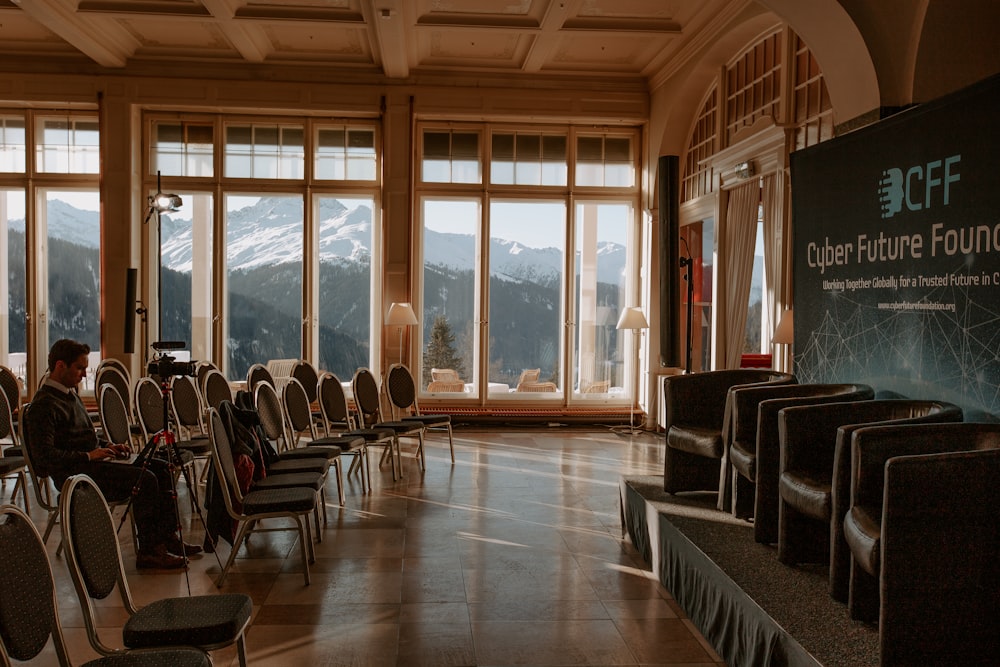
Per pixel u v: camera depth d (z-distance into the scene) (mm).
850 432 3330
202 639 2756
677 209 7645
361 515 6008
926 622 2801
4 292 10281
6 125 10117
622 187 10625
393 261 10148
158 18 8195
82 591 2617
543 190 10516
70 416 4785
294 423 6609
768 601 3311
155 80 9805
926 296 4191
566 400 10625
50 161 10141
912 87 4938
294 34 8953
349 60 9758
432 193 10391
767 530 4113
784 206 6691
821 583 3541
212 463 4746
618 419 10500
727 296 8141
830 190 5129
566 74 10109
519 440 9438
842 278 5000
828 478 3730
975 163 3824
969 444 3277
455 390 10594
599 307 10672
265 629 3869
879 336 4621
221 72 9859
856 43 5051
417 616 4055
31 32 9102
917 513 2795
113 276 9883
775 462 4117
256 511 4461
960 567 2816
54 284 10312
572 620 4043
